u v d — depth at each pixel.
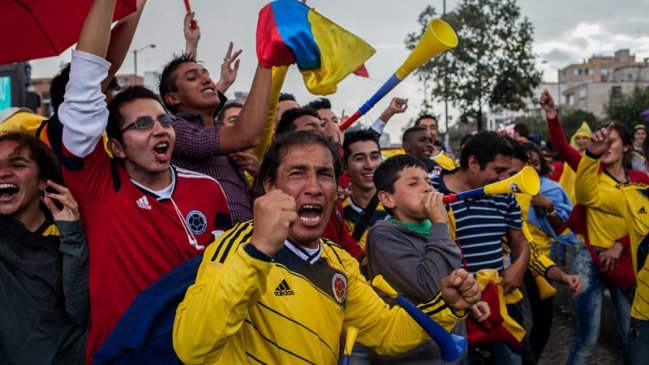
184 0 4.34
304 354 2.18
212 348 1.89
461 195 3.07
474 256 4.02
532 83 21.98
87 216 2.77
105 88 3.12
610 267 5.14
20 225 2.85
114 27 3.11
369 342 2.54
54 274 2.83
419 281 3.02
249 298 1.88
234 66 4.74
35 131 3.35
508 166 4.10
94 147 2.69
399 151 8.00
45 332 2.79
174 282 2.16
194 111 3.78
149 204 2.78
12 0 2.88
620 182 5.20
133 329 2.09
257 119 3.13
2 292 2.77
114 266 2.68
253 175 3.68
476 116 22.20
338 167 2.43
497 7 21.45
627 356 4.77
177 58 3.86
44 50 3.07
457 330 3.38
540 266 4.80
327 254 2.40
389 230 3.24
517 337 3.93
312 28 3.14
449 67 21.73
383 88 3.53
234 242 2.08
